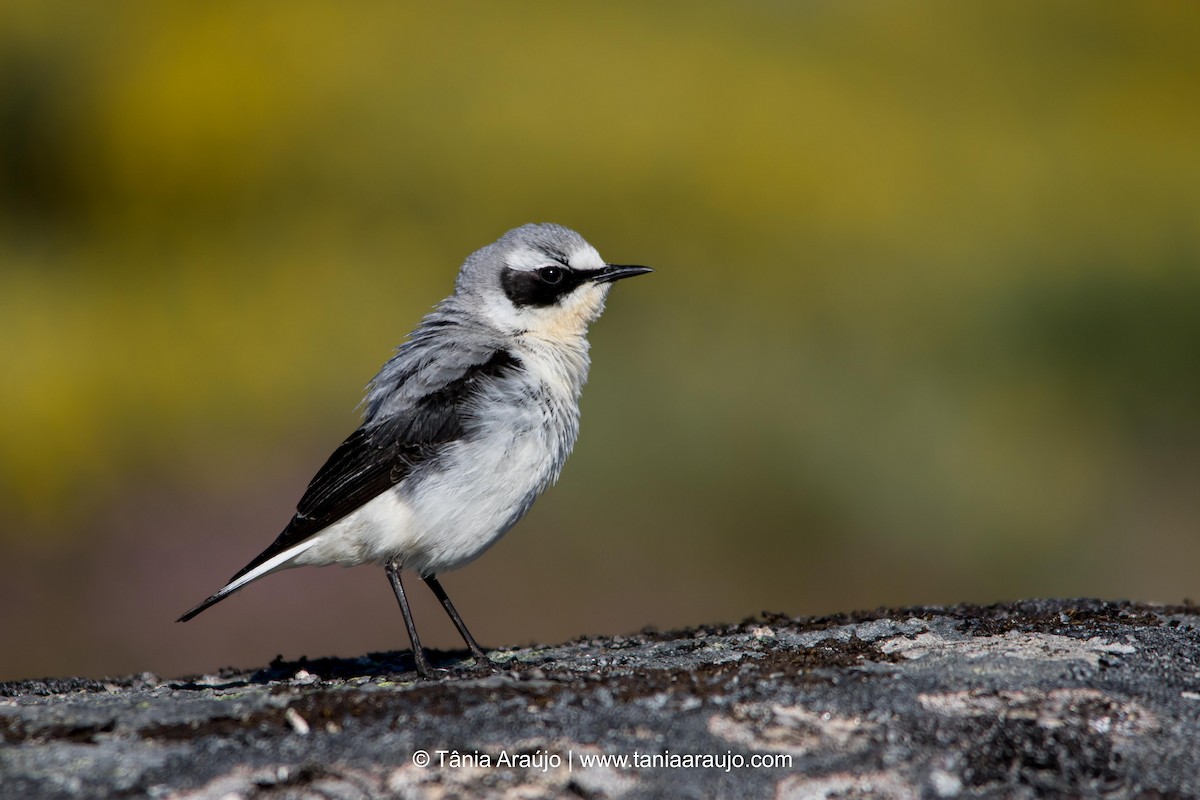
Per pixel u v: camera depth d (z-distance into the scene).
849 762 5.50
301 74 21.02
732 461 16.72
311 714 5.92
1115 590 15.57
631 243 20.06
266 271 19.92
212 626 13.70
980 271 19.53
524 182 20.27
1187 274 19.55
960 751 5.57
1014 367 18.50
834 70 22.38
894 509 16.52
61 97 21.45
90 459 17.31
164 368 18.75
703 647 7.48
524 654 8.30
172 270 20.16
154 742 5.72
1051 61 23.97
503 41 21.44
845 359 18.12
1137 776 5.42
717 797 5.29
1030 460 16.97
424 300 19.66
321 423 18.30
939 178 20.89
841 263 19.67
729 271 19.66
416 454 8.02
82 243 20.81
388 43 21.22
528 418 8.21
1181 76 24.14
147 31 21.61
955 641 6.98
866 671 6.38
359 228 20.39
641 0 22.69
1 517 16.23
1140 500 16.72
